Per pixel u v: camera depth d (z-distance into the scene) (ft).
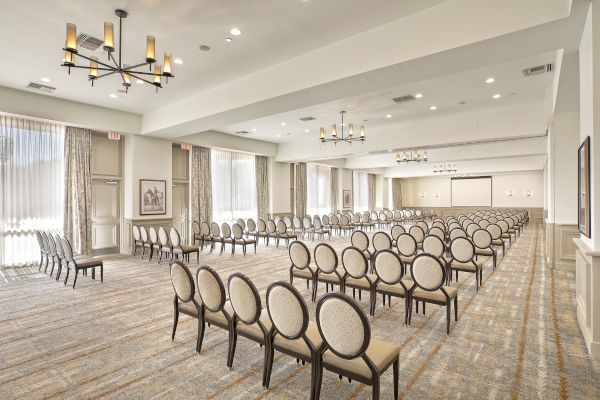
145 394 7.97
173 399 7.77
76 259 18.84
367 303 14.83
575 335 11.26
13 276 20.34
